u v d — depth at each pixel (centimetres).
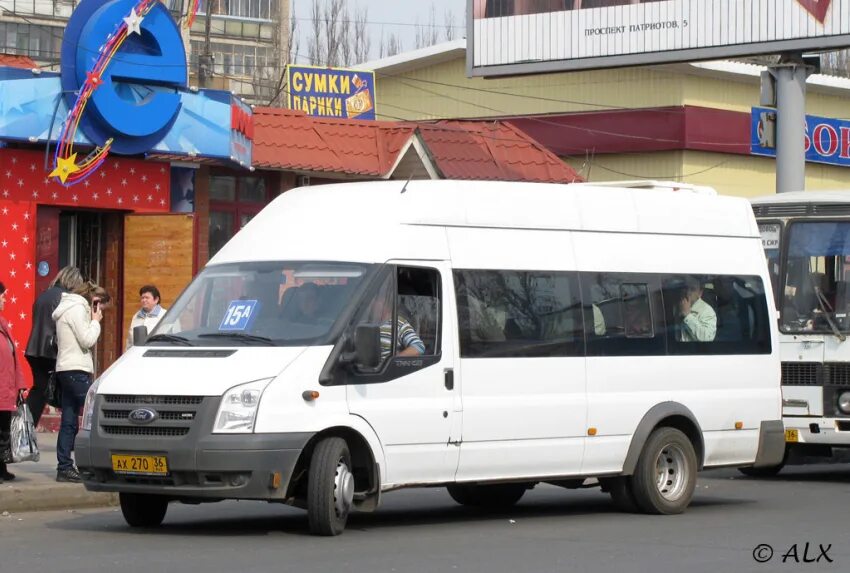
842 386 1900
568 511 1494
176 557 1086
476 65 3139
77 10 2119
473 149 2925
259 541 1180
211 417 1150
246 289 1272
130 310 2308
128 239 2309
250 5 8238
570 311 1389
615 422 1408
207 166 2472
